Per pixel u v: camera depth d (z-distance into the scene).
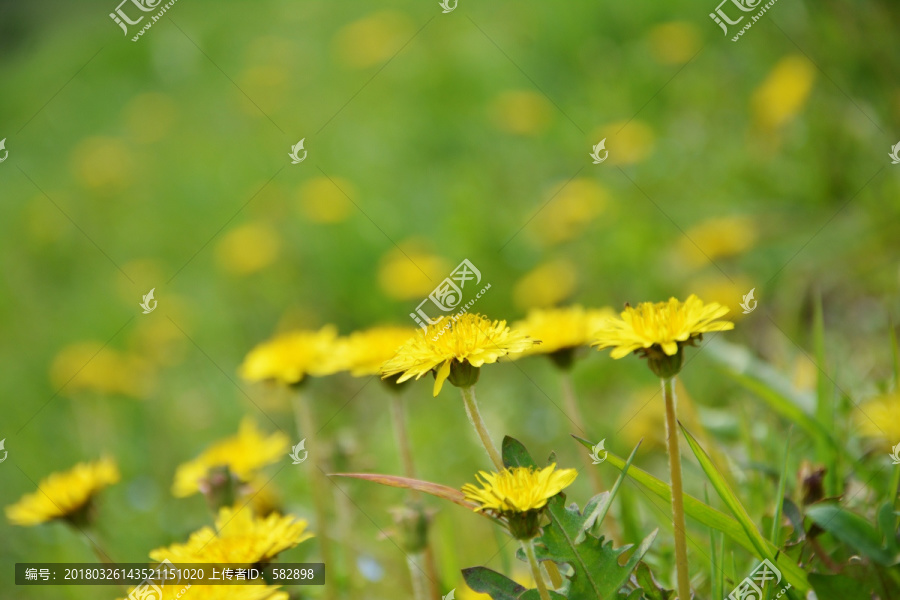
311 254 1.30
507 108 1.34
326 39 1.82
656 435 0.77
